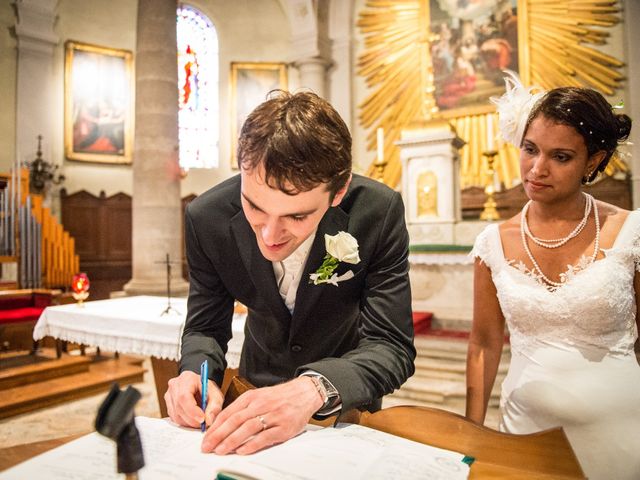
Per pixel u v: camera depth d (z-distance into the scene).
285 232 0.97
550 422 1.28
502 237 1.44
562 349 1.30
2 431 3.66
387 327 1.25
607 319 1.26
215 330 1.47
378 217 1.29
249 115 0.92
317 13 10.57
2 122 9.16
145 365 5.48
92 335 3.52
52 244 8.04
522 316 1.35
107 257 10.14
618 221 1.31
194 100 11.11
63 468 0.85
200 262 1.41
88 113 10.13
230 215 1.31
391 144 10.30
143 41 7.40
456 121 9.66
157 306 3.92
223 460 0.88
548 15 9.11
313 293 1.29
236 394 1.15
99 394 4.55
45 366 4.60
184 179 10.86
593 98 1.18
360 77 10.73
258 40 11.38
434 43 9.93
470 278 5.12
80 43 10.06
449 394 3.87
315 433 0.99
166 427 1.05
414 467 0.84
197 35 11.26
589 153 1.21
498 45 9.41
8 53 9.27
